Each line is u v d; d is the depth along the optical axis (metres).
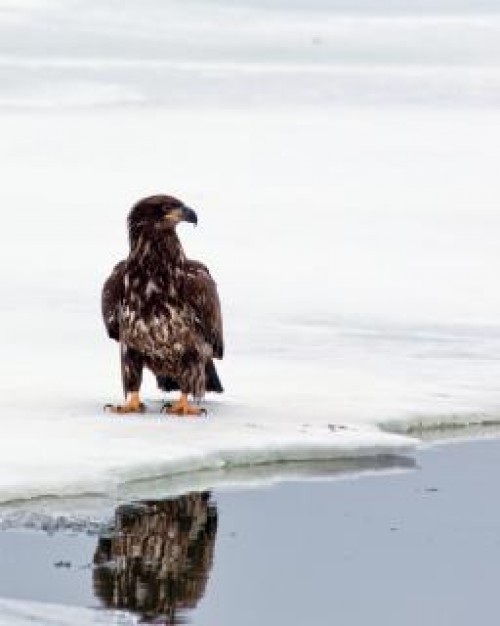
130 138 50.25
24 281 23.45
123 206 34.59
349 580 9.20
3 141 48.50
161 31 86.69
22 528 10.01
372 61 79.88
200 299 12.90
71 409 13.28
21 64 73.00
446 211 33.28
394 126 53.81
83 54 78.31
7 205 34.06
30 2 92.12
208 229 30.25
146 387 15.10
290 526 10.33
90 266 25.33
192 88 67.50
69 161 43.78
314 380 15.57
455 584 9.13
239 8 95.12
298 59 80.38
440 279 24.25
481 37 85.94
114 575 9.12
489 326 20.05
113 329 13.19
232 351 17.50
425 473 11.97
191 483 11.34
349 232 29.94
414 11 95.88
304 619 8.48
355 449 12.42
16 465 11.10
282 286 23.41
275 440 12.16
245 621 8.41
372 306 21.58
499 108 60.91
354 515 10.68
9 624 8.15
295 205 34.34
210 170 41.84
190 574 9.22
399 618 8.53
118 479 11.05
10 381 14.96
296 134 51.28
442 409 14.07
